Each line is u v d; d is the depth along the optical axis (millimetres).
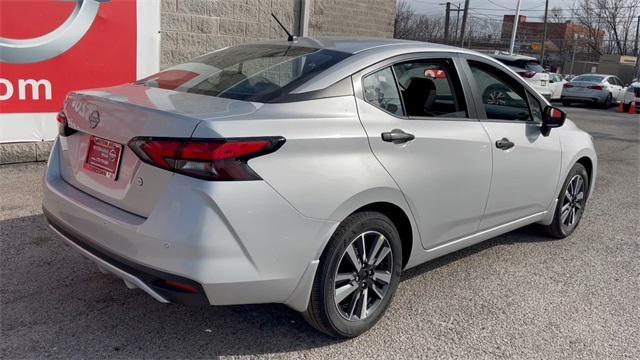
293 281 2957
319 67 3355
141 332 3326
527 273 4633
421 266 4621
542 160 4734
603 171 9461
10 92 6172
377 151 3281
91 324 3369
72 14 6461
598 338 3648
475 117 4094
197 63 3904
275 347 3271
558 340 3590
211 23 8414
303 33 9711
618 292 4383
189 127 2686
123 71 7047
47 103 6465
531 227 5793
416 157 3508
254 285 2814
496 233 4488
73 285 3814
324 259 3086
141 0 7051
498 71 4438
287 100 3082
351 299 3344
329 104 3189
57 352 3070
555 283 4469
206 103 3039
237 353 3191
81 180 3248
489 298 4113
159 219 2701
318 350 3268
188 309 3621
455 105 4008
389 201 3357
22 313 3424
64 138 3447
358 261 3291
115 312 3520
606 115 21562
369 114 3338
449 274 4500
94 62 6758
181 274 2664
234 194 2688
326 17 10297
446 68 4008
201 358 3123
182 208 2658
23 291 3684
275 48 3859
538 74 19969
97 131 3070
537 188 4770
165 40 7918
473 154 3941
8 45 6051
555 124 4723
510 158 4320
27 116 6352
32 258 4156
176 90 3385
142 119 2830
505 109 4488
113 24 6836
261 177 2768
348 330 3318
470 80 4125
